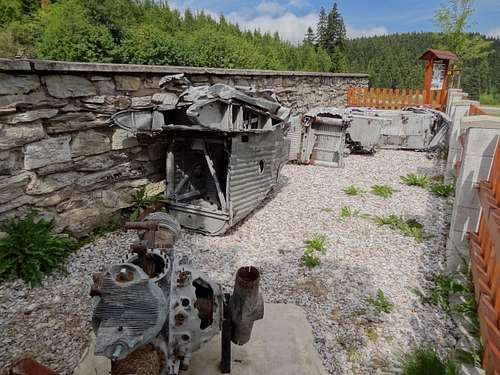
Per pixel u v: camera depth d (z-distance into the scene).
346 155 8.27
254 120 4.42
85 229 3.80
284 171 6.95
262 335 2.55
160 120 3.93
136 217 4.12
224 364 2.17
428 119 8.59
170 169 4.16
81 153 3.65
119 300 1.48
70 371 2.21
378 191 5.70
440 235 4.26
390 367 2.37
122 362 1.51
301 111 9.44
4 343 2.41
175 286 1.81
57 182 3.47
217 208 4.14
